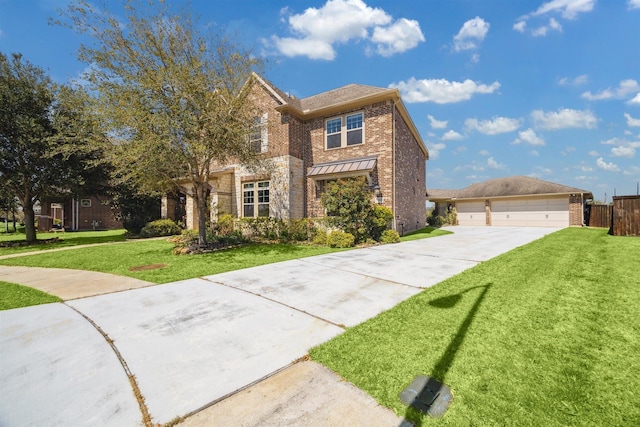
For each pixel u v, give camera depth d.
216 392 2.43
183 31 9.21
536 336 3.24
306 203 15.62
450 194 31.55
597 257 7.25
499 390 2.34
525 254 8.11
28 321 3.99
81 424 2.08
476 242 11.72
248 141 11.09
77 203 25.03
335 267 7.14
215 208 15.42
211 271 6.97
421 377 2.55
